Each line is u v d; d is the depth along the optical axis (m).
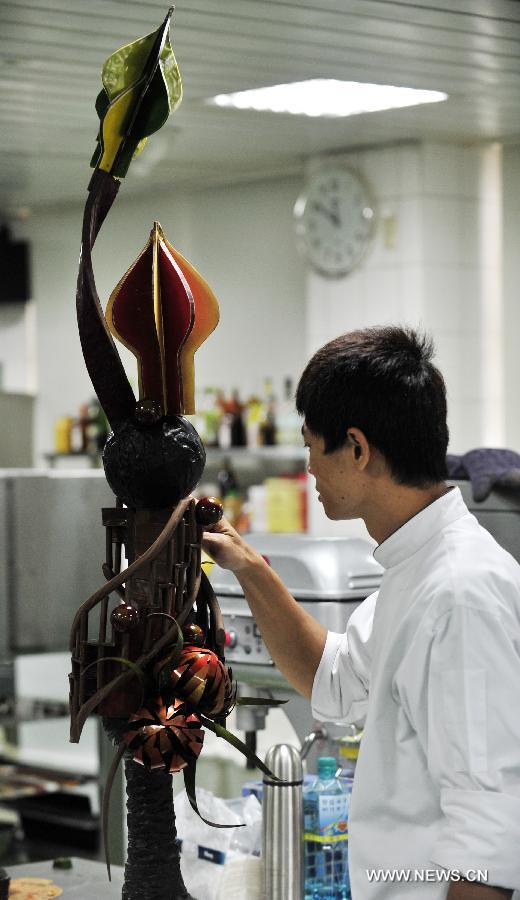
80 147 5.71
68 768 4.51
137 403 1.42
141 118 1.44
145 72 1.42
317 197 6.29
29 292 8.08
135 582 1.42
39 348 8.09
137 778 1.46
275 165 6.51
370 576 2.36
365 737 1.57
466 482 2.57
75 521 3.45
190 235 7.30
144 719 1.39
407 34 3.80
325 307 6.32
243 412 7.03
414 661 1.48
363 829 1.56
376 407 1.57
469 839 1.38
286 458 6.92
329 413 1.59
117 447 1.43
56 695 5.38
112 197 1.46
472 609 1.45
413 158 5.93
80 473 3.46
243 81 4.45
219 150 6.06
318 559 2.34
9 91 4.55
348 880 2.00
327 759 2.05
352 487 1.61
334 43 3.90
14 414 8.04
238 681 2.40
